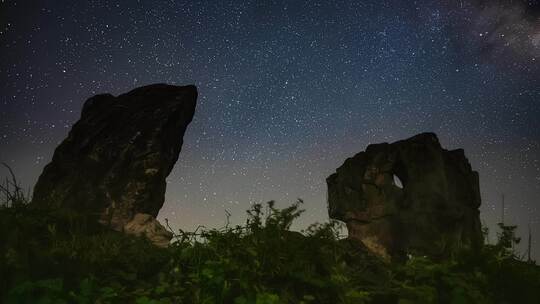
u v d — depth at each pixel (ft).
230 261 17.66
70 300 15.34
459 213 24.44
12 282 15.62
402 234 24.80
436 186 25.13
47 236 18.48
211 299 16.40
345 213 26.37
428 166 25.71
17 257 16.21
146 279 18.07
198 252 18.56
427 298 17.99
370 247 25.27
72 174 24.70
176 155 27.02
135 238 20.67
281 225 19.62
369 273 20.38
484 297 18.84
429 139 26.32
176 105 26.40
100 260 17.67
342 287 17.75
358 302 17.38
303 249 19.04
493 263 20.94
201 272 17.20
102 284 16.81
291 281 17.93
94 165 24.81
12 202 19.67
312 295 17.72
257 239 19.01
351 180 26.86
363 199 26.16
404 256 24.52
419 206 24.85
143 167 24.64
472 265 21.07
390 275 19.65
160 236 23.17
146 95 27.35
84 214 20.90
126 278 17.38
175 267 18.28
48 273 16.58
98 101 27.53
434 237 24.13
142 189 24.44
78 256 17.69
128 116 26.30
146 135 25.27
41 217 19.51
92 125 26.07
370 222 25.68
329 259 19.35
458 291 18.25
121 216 23.81
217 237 18.98
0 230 17.39
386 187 25.98
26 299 14.76
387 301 18.57
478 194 26.40
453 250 22.67
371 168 26.45
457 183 25.86
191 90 27.61
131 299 16.51
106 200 23.93
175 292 16.97
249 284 17.19
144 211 24.63
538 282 20.45
